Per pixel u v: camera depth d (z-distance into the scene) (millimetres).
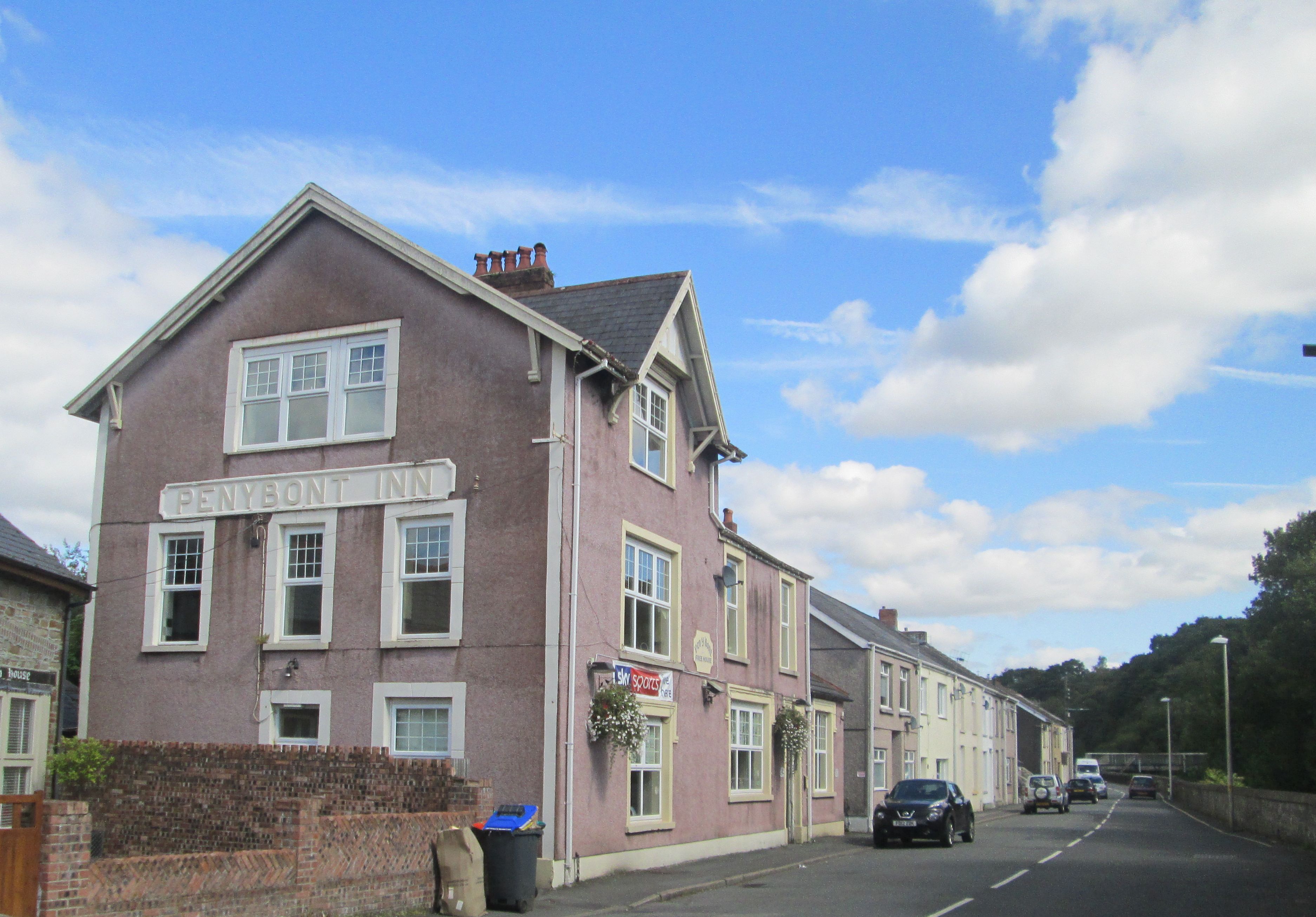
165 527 20484
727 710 24375
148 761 16844
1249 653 40688
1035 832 36219
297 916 11773
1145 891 17766
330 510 19391
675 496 22219
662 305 20672
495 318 18969
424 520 18875
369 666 18547
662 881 17953
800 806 29281
